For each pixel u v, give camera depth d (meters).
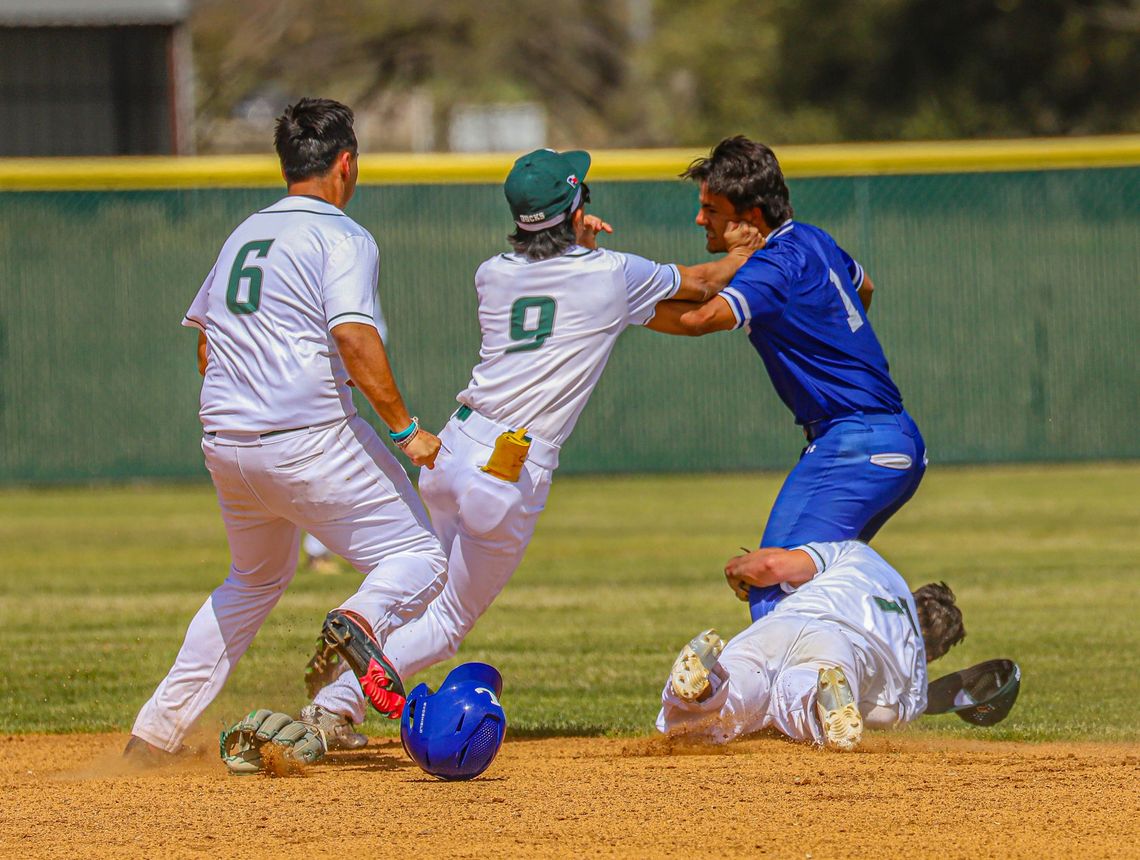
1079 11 103.19
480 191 60.47
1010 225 61.56
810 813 15.38
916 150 61.25
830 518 21.28
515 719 23.12
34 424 60.03
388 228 60.25
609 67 132.25
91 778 18.45
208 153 122.12
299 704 24.42
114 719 23.61
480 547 18.72
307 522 18.61
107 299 60.03
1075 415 61.91
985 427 61.97
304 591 36.88
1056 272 61.66
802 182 61.41
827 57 110.81
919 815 15.28
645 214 60.03
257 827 15.03
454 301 60.34
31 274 59.81
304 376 18.00
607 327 18.91
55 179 59.50
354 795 16.59
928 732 21.64
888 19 107.50
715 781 17.11
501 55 130.25
